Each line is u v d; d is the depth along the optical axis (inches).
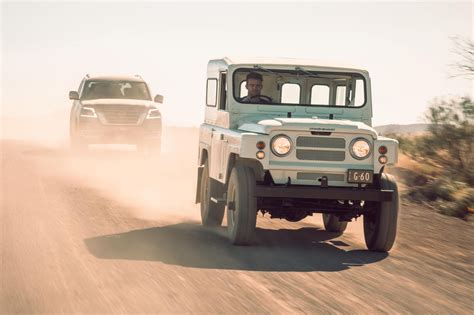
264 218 848.9
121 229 729.0
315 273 553.3
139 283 501.4
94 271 534.0
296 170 636.1
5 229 706.8
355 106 735.1
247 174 645.3
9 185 1052.5
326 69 731.4
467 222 843.4
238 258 601.0
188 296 471.2
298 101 732.0
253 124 666.2
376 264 598.9
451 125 1130.0
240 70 720.3
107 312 431.5
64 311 431.8
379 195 637.3
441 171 1131.9
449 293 505.4
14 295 465.1
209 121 796.0
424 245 697.0
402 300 480.4
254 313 436.1
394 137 1317.7
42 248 617.0
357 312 446.9
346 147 642.2
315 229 791.7
